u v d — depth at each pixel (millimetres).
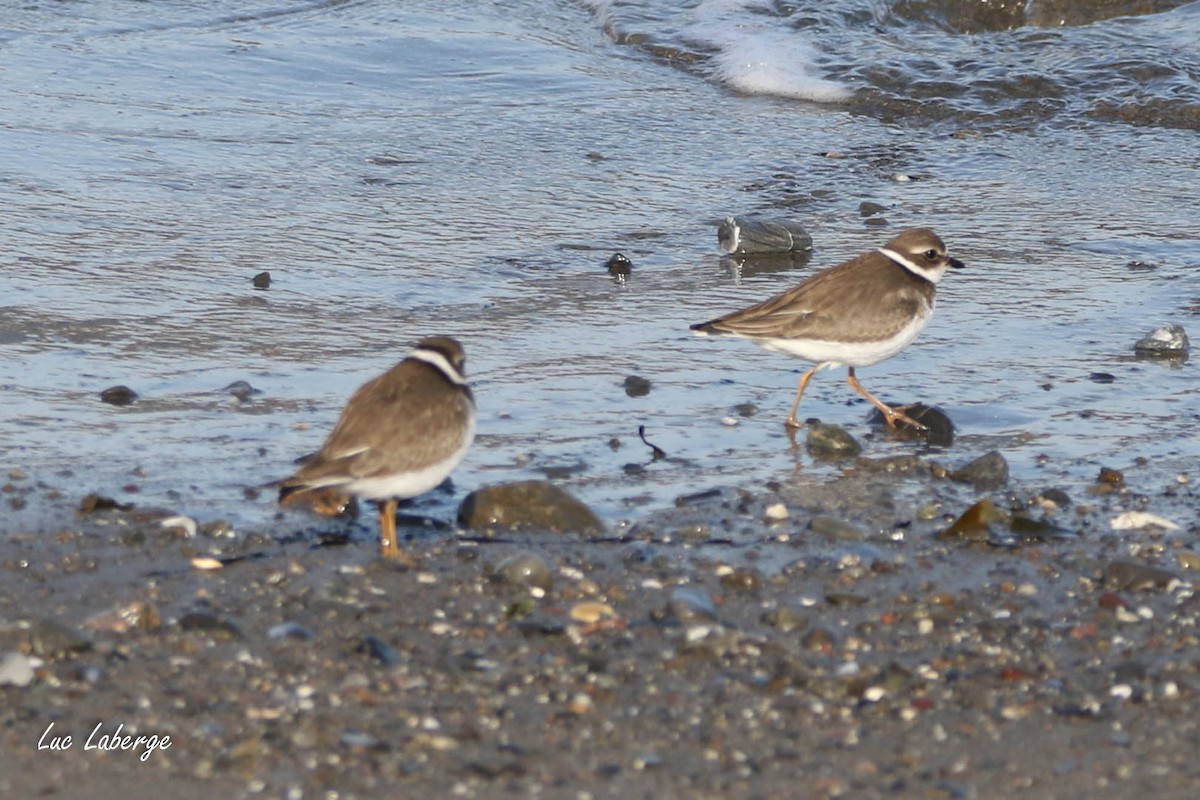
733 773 8320
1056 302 16406
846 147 21562
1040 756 8523
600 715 8867
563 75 24297
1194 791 8164
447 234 17969
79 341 14578
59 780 8164
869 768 8391
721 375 14609
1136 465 12672
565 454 12703
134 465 12164
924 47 25109
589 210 18984
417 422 10438
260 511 11523
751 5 26938
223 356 14414
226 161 19891
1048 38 24922
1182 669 9422
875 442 13203
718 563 10883
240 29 25781
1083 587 10594
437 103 22750
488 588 10391
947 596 10383
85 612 9930
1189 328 15594
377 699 8961
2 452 12273
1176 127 22141
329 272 16656
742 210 19156
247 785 8133
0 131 20281
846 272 13719
